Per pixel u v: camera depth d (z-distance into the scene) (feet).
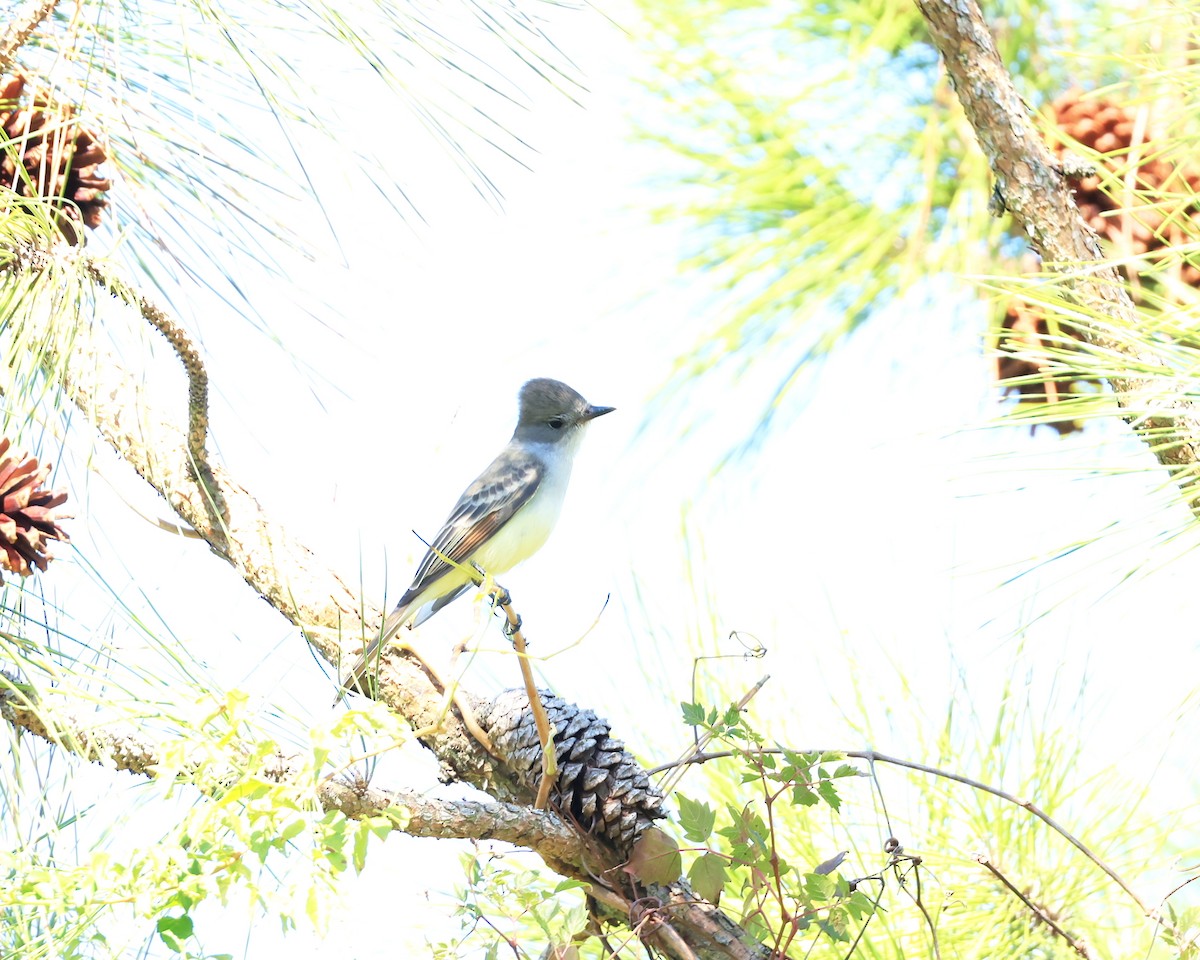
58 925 13.10
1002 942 19.36
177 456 19.29
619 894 18.13
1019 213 18.39
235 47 15.99
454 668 19.83
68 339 15.57
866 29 25.86
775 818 19.72
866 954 18.93
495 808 16.81
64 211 16.87
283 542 19.72
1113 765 19.70
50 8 15.93
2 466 15.15
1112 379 15.76
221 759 12.86
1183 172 20.52
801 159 25.94
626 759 18.69
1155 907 16.39
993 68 18.40
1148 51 21.16
